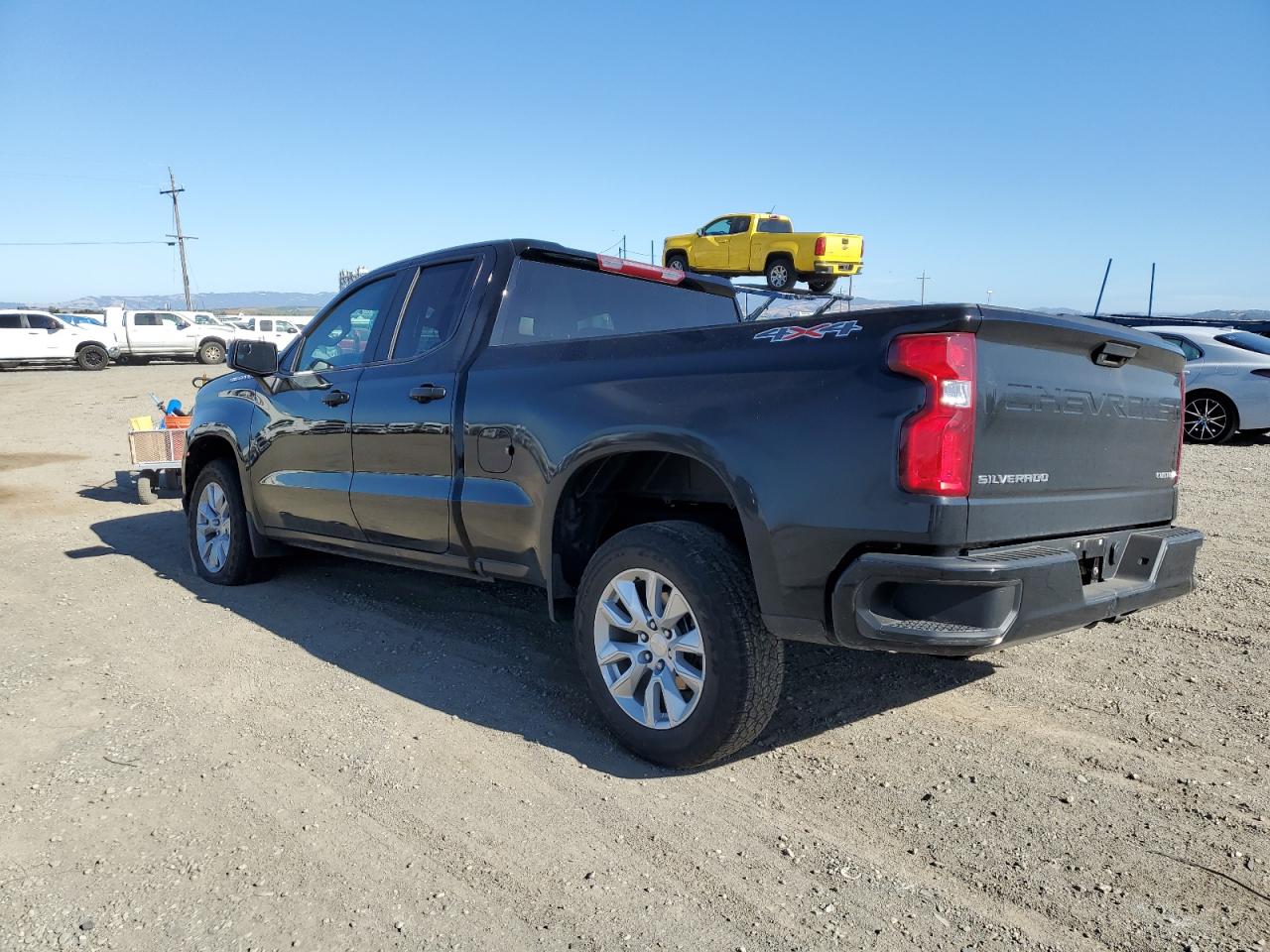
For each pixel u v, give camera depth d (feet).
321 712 12.09
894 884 8.15
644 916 7.70
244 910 7.83
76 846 8.85
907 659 13.94
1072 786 9.91
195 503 19.40
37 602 17.66
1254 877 8.18
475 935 7.47
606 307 14.79
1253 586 17.31
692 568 9.79
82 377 83.82
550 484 11.50
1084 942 7.33
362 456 14.74
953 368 8.34
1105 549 10.44
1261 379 37.04
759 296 17.16
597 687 10.95
